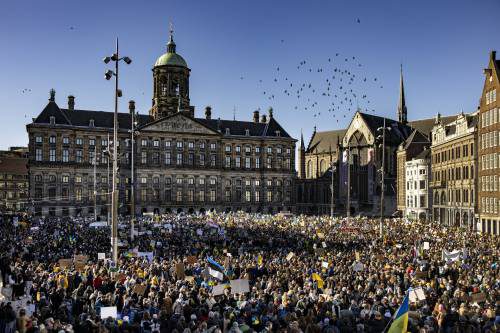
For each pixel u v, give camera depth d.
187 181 143.12
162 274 32.31
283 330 19.33
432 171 112.81
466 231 71.31
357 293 26.67
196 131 144.75
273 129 156.88
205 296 25.75
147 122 145.25
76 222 85.00
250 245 54.34
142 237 58.75
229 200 149.00
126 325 19.50
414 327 21.28
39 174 128.38
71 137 131.62
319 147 182.88
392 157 150.62
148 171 138.88
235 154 150.50
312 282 29.69
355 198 153.75
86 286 28.94
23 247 46.59
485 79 85.44
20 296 28.72
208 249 47.53
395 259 39.75
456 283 31.66
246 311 22.81
